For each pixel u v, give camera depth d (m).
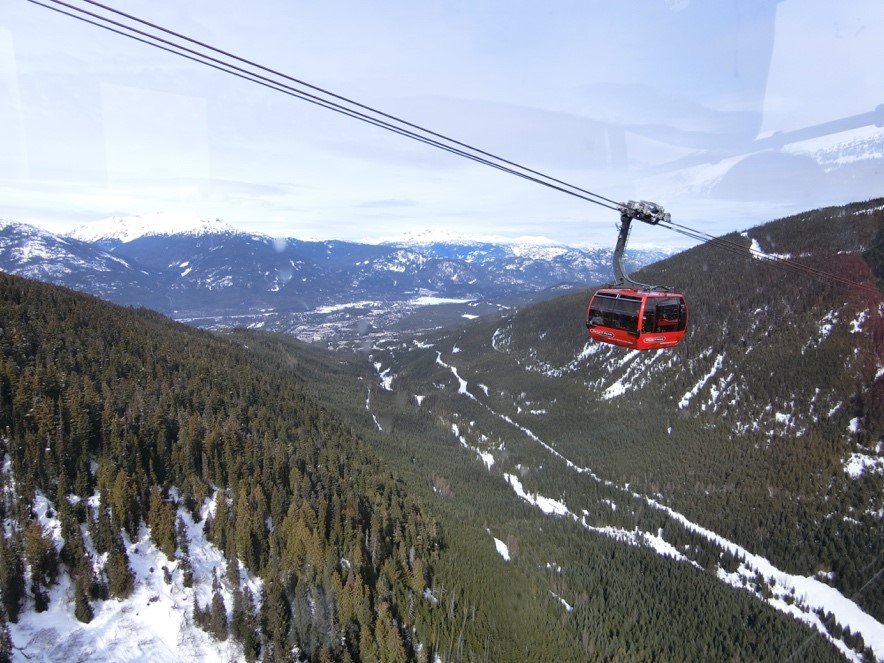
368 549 66.94
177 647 51.34
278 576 58.41
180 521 60.72
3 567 49.00
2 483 54.81
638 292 33.53
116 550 55.03
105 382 79.12
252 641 52.50
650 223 31.03
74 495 58.72
